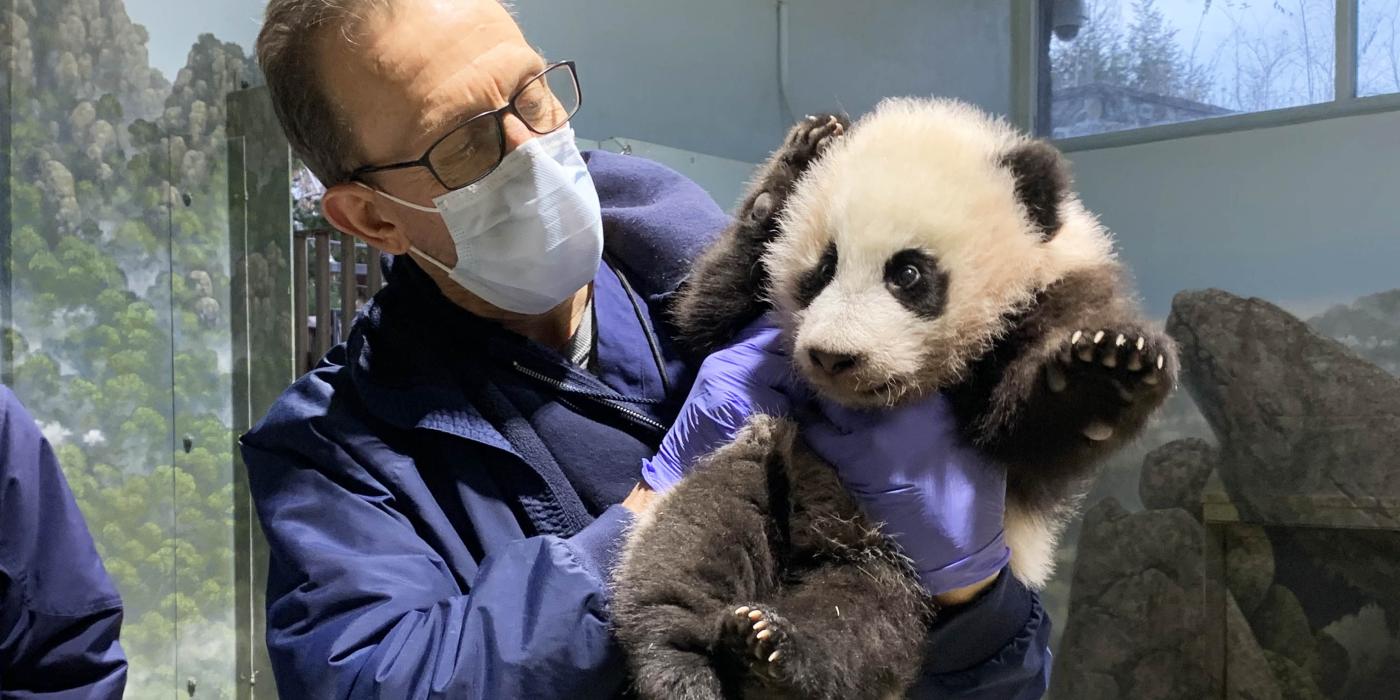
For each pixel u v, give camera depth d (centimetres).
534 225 194
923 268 173
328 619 162
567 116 207
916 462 170
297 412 193
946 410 177
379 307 204
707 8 495
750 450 171
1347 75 443
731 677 150
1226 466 538
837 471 172
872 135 192
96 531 423
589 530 167
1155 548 563
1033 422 169
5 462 228
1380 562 512
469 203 192
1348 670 523
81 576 237
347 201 200
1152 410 167
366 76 187
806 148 205
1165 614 561
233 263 464
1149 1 484
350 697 152
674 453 182
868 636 156
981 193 177
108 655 240
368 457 183
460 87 189
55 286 418
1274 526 537
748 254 205
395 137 190
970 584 171
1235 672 548
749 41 507
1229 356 508
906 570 168
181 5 452
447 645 153
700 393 184
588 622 153
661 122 475
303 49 191
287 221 451
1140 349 157
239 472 466
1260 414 511
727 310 206
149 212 443
